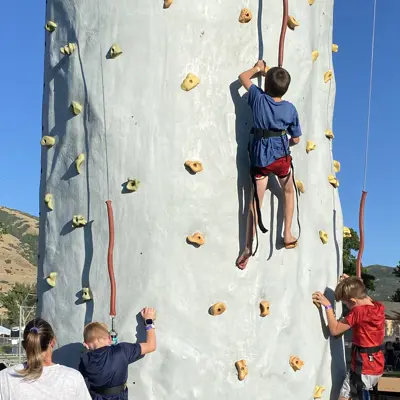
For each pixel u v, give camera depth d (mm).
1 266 147500
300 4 5895
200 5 5344
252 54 5473
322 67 6266
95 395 4418
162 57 5254
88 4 5516
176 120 5199
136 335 5000
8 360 33344
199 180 5191
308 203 5875
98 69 5387
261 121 4863
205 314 5102
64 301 5371
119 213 5172
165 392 4938
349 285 5586
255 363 5242
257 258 5332
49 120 5781
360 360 5434
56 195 5590
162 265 5059
